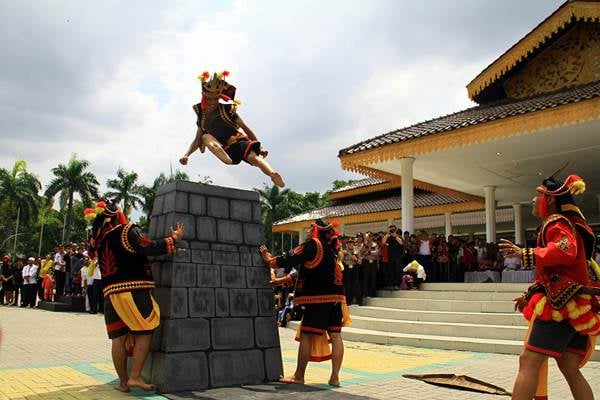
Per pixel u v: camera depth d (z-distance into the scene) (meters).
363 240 13.02
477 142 12.98
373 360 7.47
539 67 16.39
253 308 5.56
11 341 8.66
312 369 6.53
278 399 4.59
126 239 4.72
